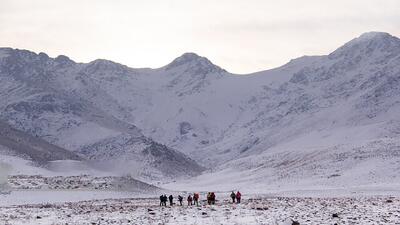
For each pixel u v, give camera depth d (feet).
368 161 501.15
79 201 265.95
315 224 120.37
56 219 139.85
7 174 390.21
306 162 616.39
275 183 529.45
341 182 440.04
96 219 138.82
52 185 334.03
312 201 201.87
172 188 624.59
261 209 157.79
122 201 262.88
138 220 135.54
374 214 137.39
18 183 325.62
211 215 144.56
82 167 592.60
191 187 641.81
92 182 365.81
